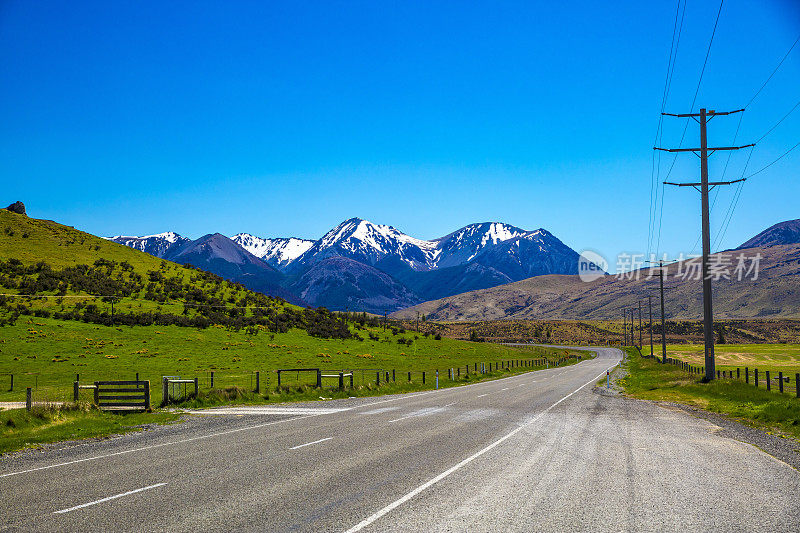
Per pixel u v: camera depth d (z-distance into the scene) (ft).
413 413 74.90
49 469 39.83
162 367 181.78
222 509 29.17
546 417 69.77
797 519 27.89
